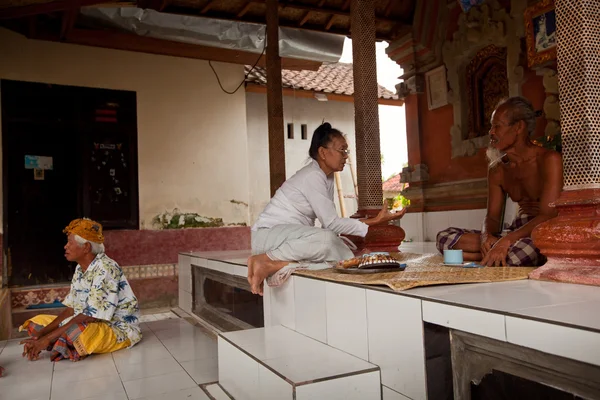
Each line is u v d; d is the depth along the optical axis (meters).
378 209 4.72
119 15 6.81
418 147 7.66
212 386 3.16
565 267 2.37
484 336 1.76
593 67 2.34
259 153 9.59
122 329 4.21
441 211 7.25
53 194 7.11
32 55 6.93
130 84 7.54
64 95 7.13
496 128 3.23
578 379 1.52
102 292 4.00
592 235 2.25
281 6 6.86
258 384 2.43
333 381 2.12
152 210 7.60
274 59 6.45
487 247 3.26
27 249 6.96
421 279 2.41
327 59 8.43
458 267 2.99
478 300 1.91
